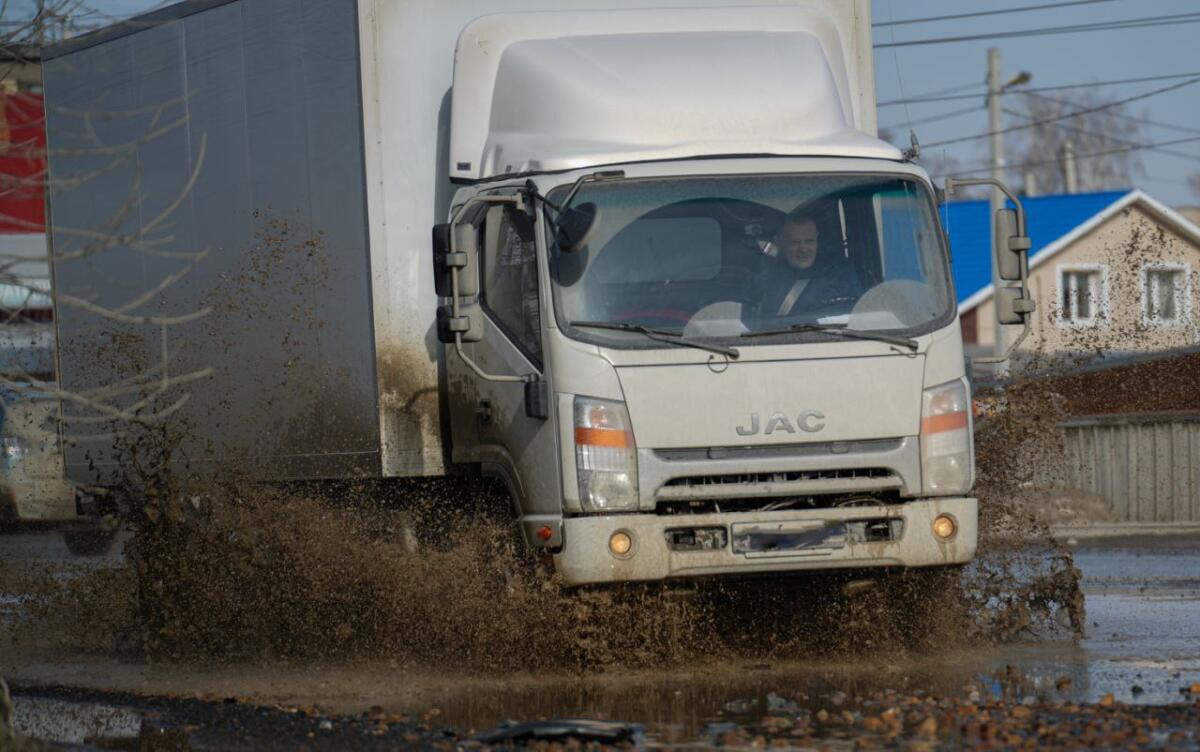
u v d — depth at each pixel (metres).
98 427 22.20
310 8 19.41
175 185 21.52
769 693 15.18
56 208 23.22
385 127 18.70
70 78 23.05
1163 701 14.17
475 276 16.75
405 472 18.53
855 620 17.70
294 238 19.64
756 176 16.89
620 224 16.53
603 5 19.48
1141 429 38.72
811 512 16.11
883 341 16.39
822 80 18.31
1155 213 85.06
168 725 14.33
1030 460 19.55
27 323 14.49
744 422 16.03
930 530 16.33
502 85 18.50
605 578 15.83
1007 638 18.61
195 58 21.14
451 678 16.86
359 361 18.75
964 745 12.26
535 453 16.44
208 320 20.81
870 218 16.95
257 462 20.05
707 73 18.02
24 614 21.25
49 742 13.27
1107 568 27.91
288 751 12.84
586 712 14.47
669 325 16.23
